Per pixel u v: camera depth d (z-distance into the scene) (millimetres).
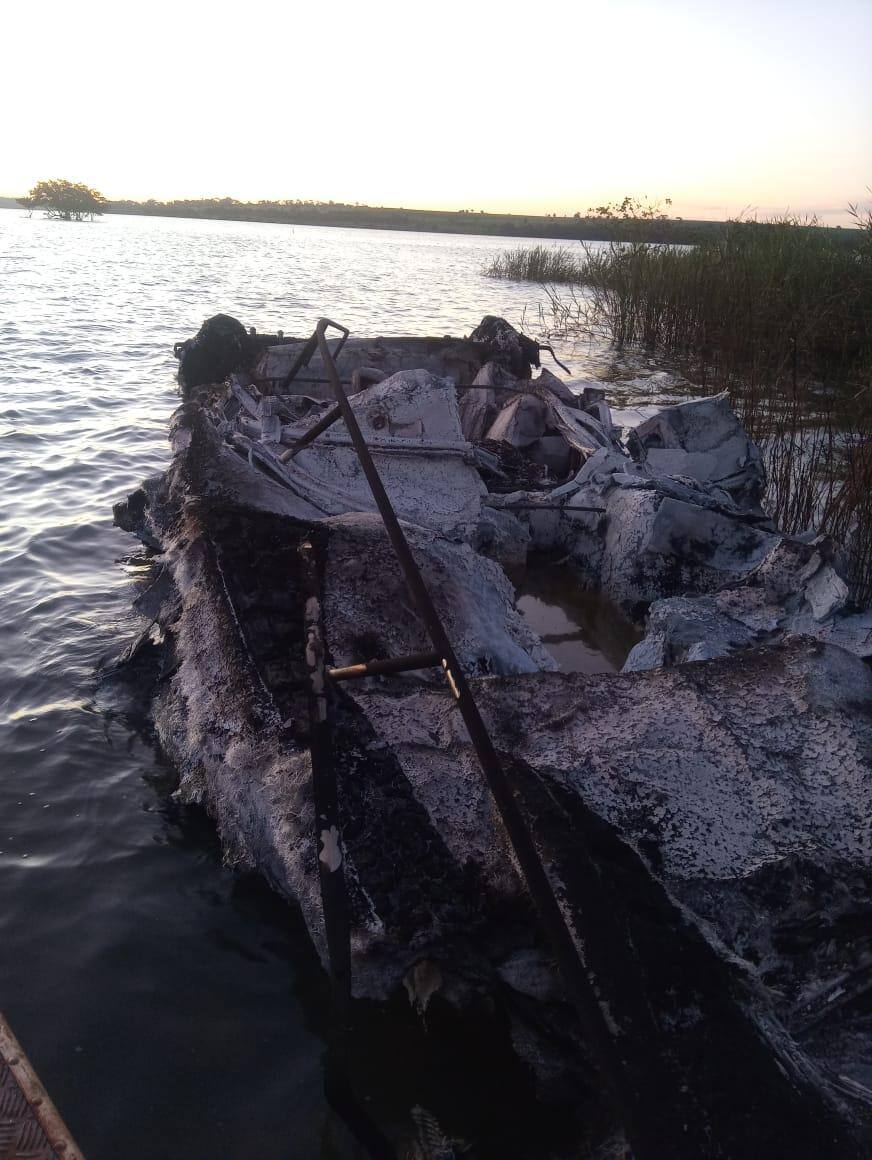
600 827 2328
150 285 21859
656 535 4973
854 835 2439
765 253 13180
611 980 1858
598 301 17953
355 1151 1939
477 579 3762
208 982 2387
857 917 2252
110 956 2453
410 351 7848
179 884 2738
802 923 2240
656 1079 1665
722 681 2951
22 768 3242
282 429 5219
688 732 2752
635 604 5012
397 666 1967
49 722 3531
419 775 2596
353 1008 2281
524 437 6848
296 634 3152
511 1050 2174
